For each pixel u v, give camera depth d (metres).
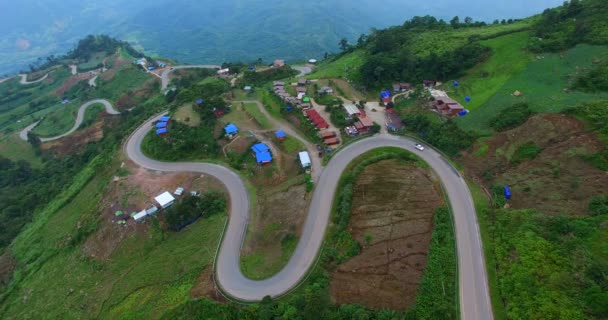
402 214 61.16
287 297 52.69
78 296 62.81
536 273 44.84
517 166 64.81
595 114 62.78
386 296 47.56
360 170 72.25
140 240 68.75
